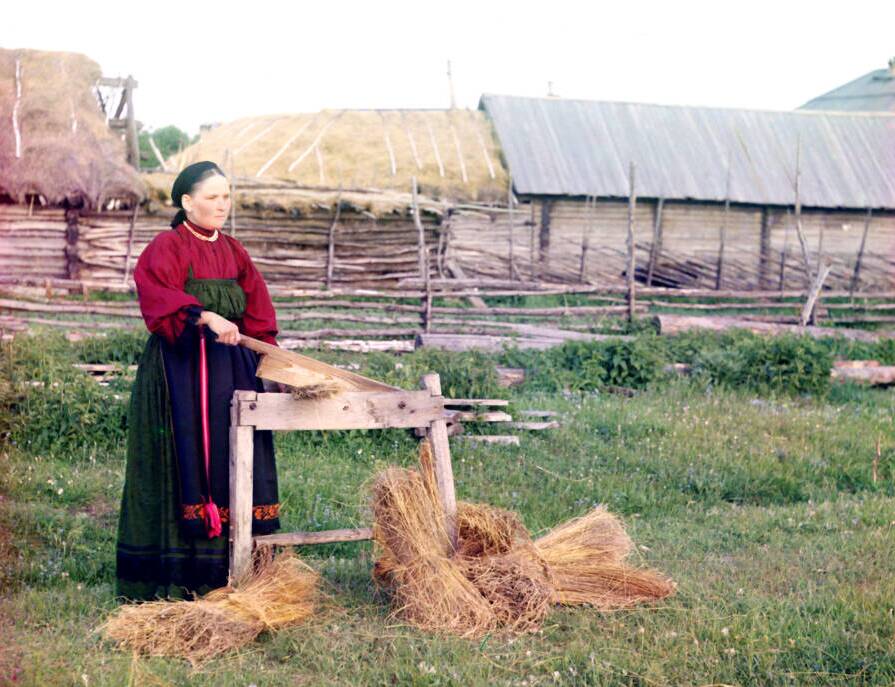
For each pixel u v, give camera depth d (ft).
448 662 11.34
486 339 36.96
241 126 78.13
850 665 11.49
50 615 12.67
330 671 11.13
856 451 25.80
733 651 11.71
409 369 27.81
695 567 15.83
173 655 11.46
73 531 16.20
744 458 24.58
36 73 59.93
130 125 61.05
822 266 57.26
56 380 24.00
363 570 15.01
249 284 13.96
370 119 77.61
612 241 73.46
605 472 22.98
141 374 13.21
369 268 61.52
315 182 67.97
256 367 13.79
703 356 35.58
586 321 47.98
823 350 35.73
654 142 78.84
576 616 13.08
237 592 12.36
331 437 23.89
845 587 14.51
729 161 77.77
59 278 56.70
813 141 83.10
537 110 80.07
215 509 12.72
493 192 69.26
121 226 57.47
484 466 23.20
